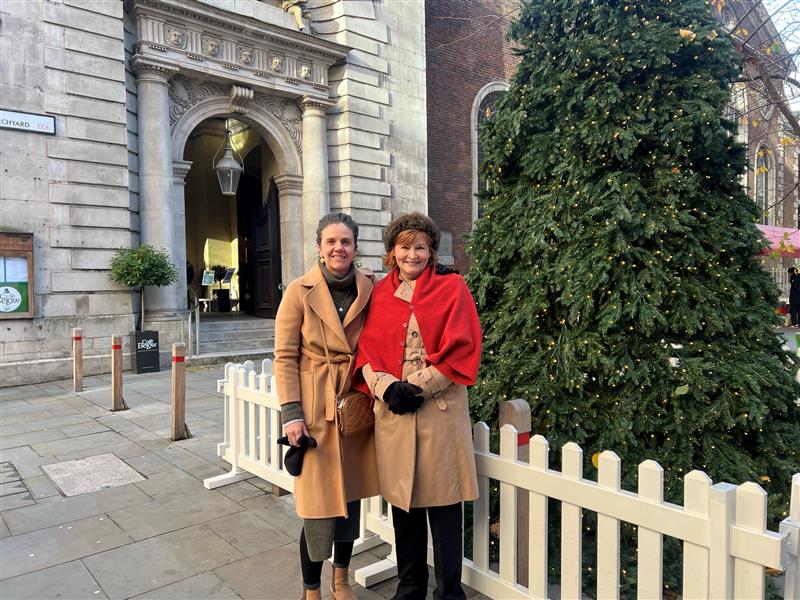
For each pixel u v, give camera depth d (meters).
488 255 3.68
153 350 10.30
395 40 15.25
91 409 7.37
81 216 10.05
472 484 2.34
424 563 2.53
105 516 3.86
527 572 2.61
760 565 1.67
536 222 3.35
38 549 3.38
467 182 18.12
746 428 2.87
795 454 3.04
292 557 3.26
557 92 3.40
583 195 3.24
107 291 10.38
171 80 11.57
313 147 13.65
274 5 13.63
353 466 2.50
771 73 5.91
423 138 15.91
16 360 9.43
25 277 9.45
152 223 11.01
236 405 4.59
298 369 2.51
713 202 3.21
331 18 14.17
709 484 1.79
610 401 3.12
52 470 4.86
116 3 10.39
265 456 4.30
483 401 3.36
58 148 9.80
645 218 3.07
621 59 3.20
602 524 2.12
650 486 1.95
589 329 3.20
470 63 18.14
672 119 3.20
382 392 2.23
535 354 3.30
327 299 2.47
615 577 2.08
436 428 2.28
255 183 17.77
